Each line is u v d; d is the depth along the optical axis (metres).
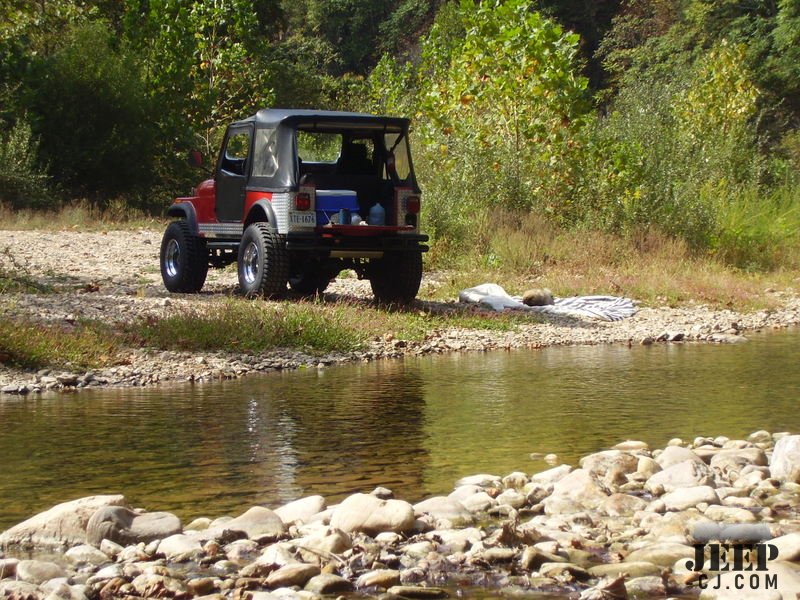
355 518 4.42
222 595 3.64
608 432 6.52
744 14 40.47
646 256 17.20
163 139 29.64
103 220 25.27
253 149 13.05
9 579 3.87
